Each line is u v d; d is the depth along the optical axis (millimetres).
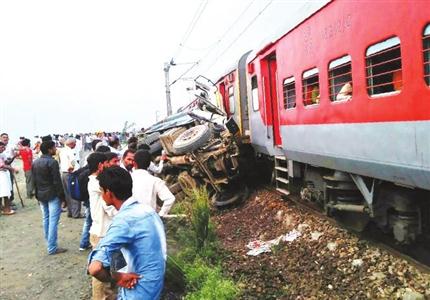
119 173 3090
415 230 5047
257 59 9445
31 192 13188
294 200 8547
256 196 10031
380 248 5559
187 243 6574
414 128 3949
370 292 4703
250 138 10906
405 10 3938
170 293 5324
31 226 9766
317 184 7215
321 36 5770
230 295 4902
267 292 5141
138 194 4965
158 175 12078
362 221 6137
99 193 4684
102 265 2838
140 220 3004
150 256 2984
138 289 2951
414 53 3857
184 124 12594
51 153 7332
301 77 6590
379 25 4363
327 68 5637
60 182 7316
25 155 13070
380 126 4492
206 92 13344
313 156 6523
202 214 6609
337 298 4746
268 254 6473
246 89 11492
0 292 5785
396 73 4352
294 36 6805
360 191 5734
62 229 9109
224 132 11250
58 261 6957
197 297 4859
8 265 6918
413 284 4602
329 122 5695
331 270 5422
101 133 20391
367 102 4691
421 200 4977
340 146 5465
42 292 5723
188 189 9250
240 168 10523
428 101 3734
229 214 9477
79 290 5711
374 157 4691
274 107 9133
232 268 5996
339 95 5422
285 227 7516
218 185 9938
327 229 6629
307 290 5062
